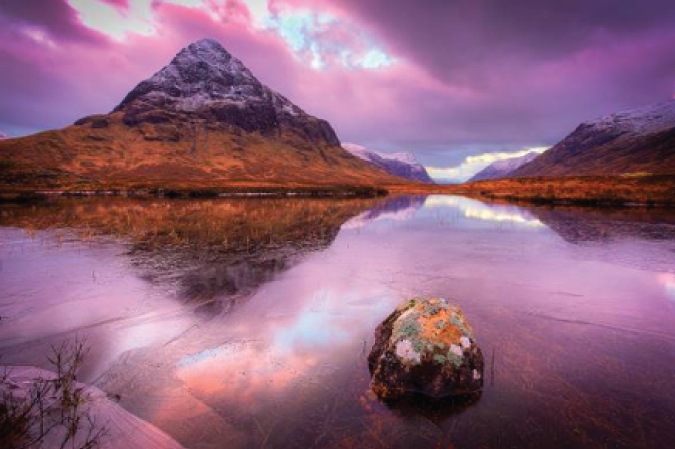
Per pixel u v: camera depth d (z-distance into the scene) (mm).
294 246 19828
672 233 24516
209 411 6008
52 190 70375
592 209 42719
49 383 6516
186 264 15578
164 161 158875
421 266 15680
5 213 33875
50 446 4992
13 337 8547
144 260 16156
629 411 6102
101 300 11055
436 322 7137
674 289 12586
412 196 80812
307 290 12289
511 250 19125
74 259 16188
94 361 7473
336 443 5371
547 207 46031
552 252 18672
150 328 9133
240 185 97375
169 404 6156
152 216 32094
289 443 5355
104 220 29141
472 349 6926
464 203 55406
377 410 6117
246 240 21188
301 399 6371
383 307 10789
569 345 8398
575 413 6039
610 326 9453
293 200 59594
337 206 47375
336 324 9539
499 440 5445
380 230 26234
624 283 13258
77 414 5746
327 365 7477
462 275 14312
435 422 5844
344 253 18234
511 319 9914
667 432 5609
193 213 34969
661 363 7613
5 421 5059
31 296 11359
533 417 5949
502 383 6871
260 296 11594
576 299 11539
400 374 6594
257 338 8648
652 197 47250
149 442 5277
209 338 8609
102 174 132875
